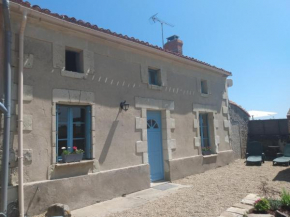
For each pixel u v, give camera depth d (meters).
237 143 11.35
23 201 4.34
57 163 5.03
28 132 4.69
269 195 5.28
